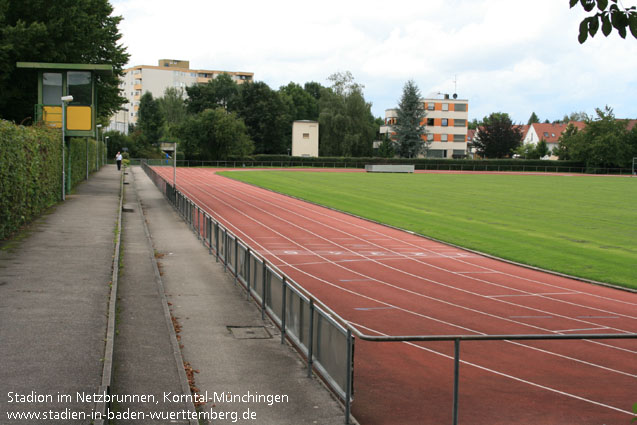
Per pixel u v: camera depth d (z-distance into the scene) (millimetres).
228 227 30250
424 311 15164
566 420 8656
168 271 17891
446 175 86938
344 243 26219
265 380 9219
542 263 22578
